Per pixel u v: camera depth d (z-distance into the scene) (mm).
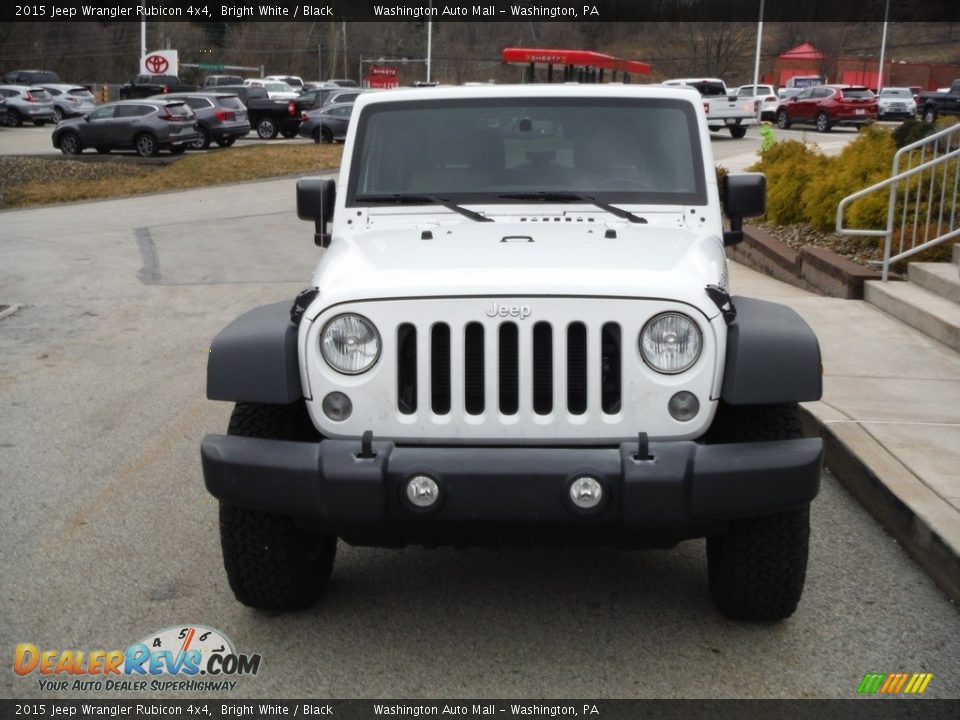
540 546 3932
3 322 10680
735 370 3801
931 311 8961
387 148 5191
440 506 3703
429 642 4227
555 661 4070
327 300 3875
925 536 4848
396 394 3846
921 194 11477
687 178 5043
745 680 3918
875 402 6902
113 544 5195
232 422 4184
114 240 16625
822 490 5926
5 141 37781
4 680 3939
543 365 3848
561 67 19578
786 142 16578
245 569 4219
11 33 83250
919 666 4012
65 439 6918
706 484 3686
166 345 9656
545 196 5012
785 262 12305
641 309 3797
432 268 4039
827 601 4555
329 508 3762
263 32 102625
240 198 22797
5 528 5395
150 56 57469
